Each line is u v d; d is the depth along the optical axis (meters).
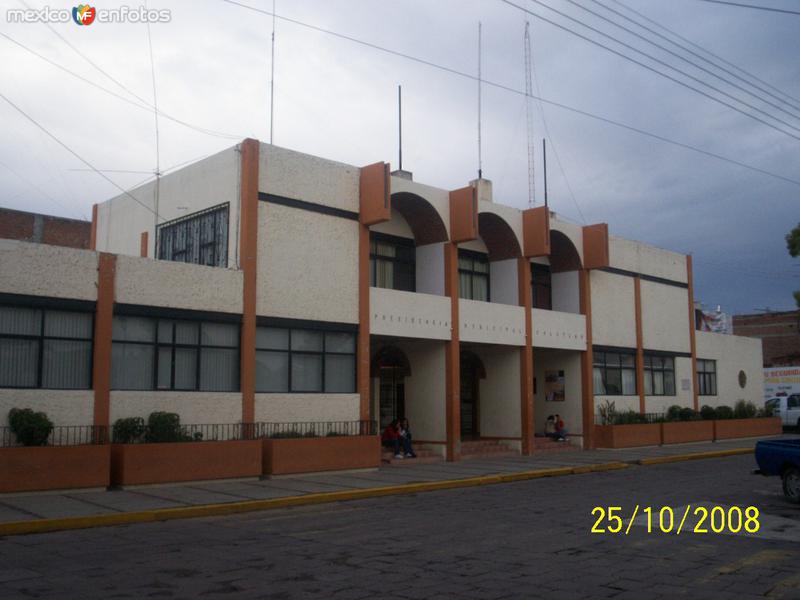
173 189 23.23
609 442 30.22
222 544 11.16
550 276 31.91
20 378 16.33
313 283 21.42
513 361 28.27
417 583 8.72
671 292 36.66
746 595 8.26
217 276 19.34
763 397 43.75
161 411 18.11
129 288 17.84
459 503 16.03
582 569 9.46
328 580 8.84
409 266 26.14
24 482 15.27
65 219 29.16
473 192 24.97
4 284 16.09
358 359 22.36
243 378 19.55
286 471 19.42
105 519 12.99
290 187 21.11
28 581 8.71
